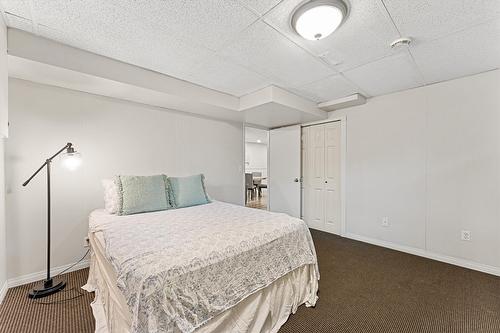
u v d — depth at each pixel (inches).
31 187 81.8
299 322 62.1
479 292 76.2
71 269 89.7
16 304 68.1
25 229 80.6
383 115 120.6
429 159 105.7
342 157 137.9
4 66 60.2
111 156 100.7
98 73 78.1
